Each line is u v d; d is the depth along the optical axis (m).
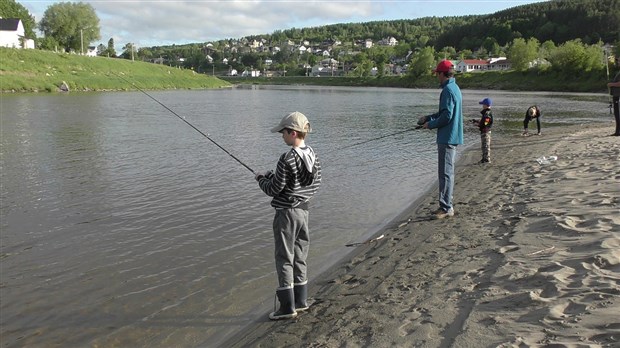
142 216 8.61
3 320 5.00
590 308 3.59
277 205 4.61
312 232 7.71
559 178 8.99
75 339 4.63
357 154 15.65
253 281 5.83
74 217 8.52
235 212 8.84
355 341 3.90
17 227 7.98
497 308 3.92
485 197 8.56
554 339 3.24
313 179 4.62
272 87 110.94
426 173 12.44
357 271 5.77
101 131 21.52
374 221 8.18
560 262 4.65
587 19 133.12
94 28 94.88
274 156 15.33
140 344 4.52
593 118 27.11
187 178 11.80
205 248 6.99
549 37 139.50
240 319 4.89
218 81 107.75
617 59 15.38
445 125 7.32
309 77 146.25
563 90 74.56
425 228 7.12
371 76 132.12
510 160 12.67
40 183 11.17
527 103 42.50
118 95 55.50
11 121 24.77
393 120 28.67
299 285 4.83
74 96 49.91
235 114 32.53
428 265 5.46
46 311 5.18
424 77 109.44
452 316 3.96
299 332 4.35
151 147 16.98
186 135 20.47
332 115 32.44
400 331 3.88
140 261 6.52
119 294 5.55
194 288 5.67
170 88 82.06
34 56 66.19
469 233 6.44
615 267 4.34
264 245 7.09
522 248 5.31
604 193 7.18
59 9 92.25
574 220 5.96
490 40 147.62
